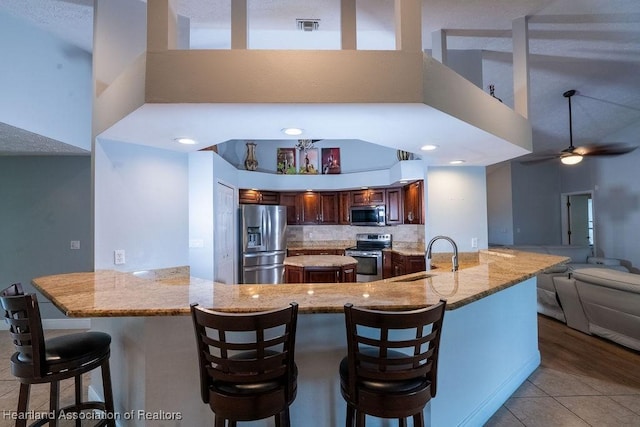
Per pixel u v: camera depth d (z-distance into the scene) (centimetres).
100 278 218
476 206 377
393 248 587
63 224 402
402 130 209
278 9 258
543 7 259
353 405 136
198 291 185
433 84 169
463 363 206
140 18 258
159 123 192
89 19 269
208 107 164
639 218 580
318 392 175
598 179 663
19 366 155
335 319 175
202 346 134
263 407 130
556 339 359
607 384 262
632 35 311
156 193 271
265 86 158
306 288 193
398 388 132
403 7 165
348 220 640
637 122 571
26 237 401
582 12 267
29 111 278
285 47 324
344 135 221
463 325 207
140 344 176
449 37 301
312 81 159
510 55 341
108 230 243
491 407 225
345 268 402
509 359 255
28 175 402
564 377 274
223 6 254
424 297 166
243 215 524
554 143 643
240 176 553
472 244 376
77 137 335
